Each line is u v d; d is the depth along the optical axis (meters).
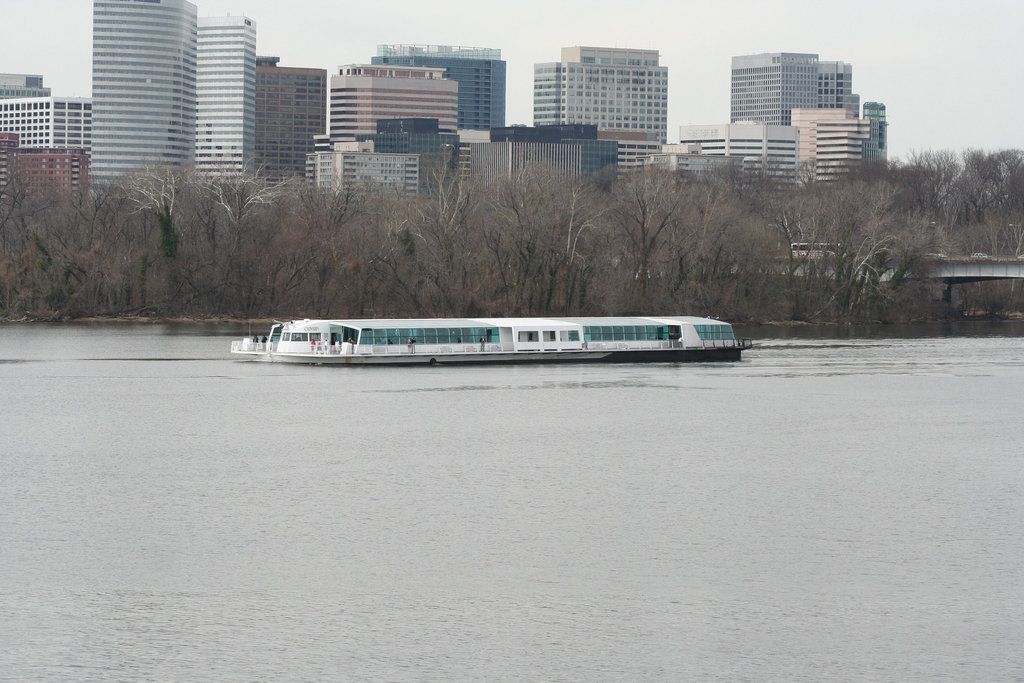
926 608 197.62
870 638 186.25
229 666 176.62
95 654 179.75
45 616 192.50
